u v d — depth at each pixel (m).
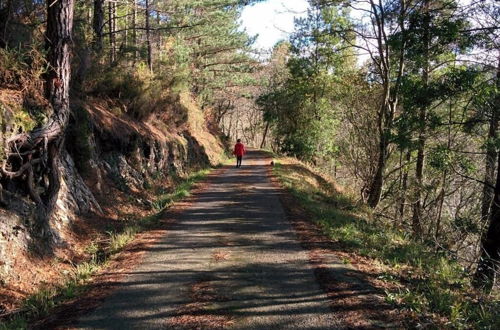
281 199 12.47
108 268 6.79
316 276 6.12
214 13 27.12
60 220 8.41
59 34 8.20
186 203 11.98
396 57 15.78
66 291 5.88
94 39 13.77
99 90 14.12
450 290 5.93
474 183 17.22
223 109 57.00
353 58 26.00
